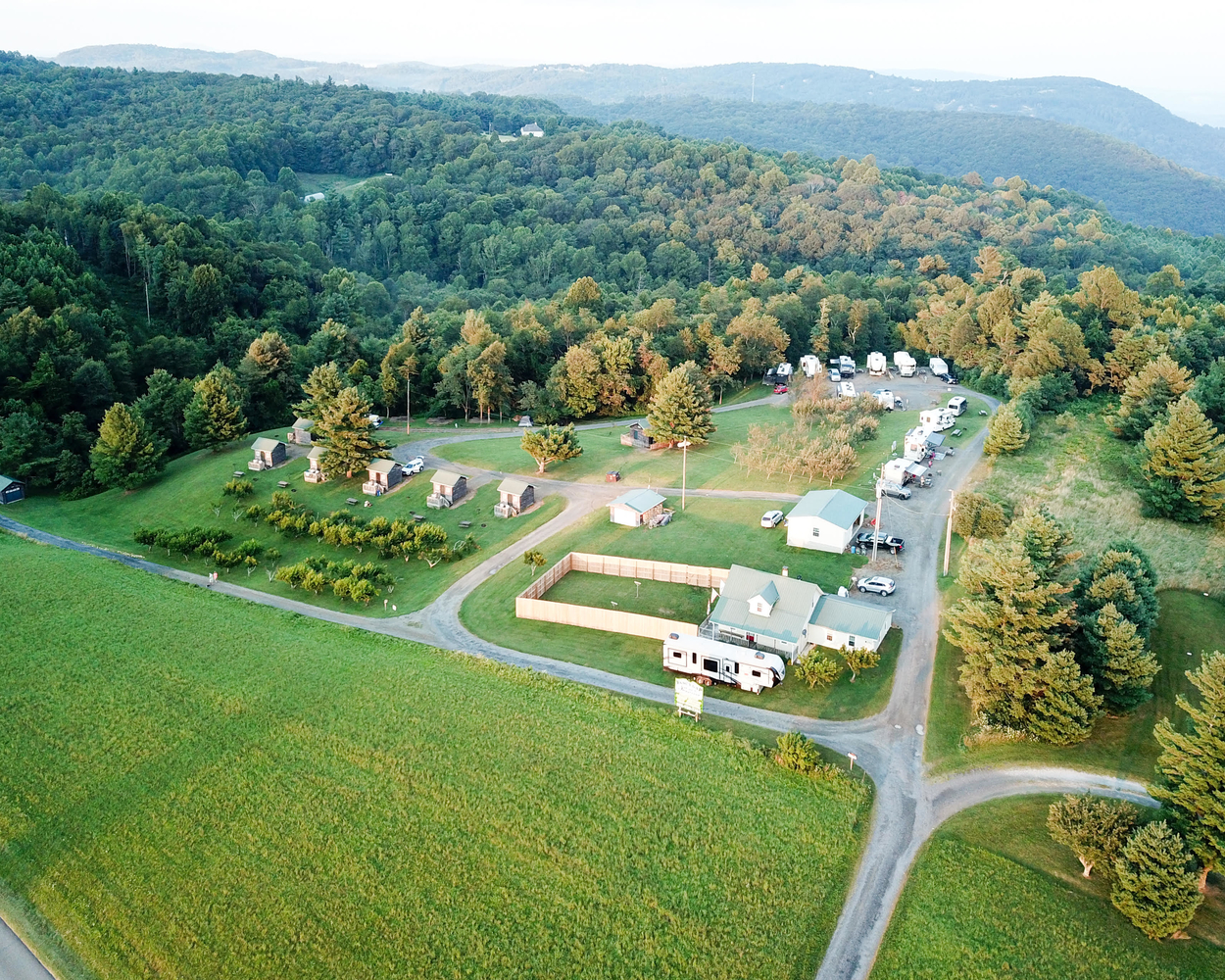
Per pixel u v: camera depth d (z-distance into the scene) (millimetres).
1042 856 46031
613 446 118562
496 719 58688
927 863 45594
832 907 43156
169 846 47906
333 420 103875
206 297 159250
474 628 73312
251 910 43500
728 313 167125
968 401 137375
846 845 46938
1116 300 143250
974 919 42094
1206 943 40875
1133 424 109438
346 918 42875
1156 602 61938
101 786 52781
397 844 47531
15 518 102625
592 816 49219
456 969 40031
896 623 68938
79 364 124938
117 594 78875
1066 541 61062
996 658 55719
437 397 140375
